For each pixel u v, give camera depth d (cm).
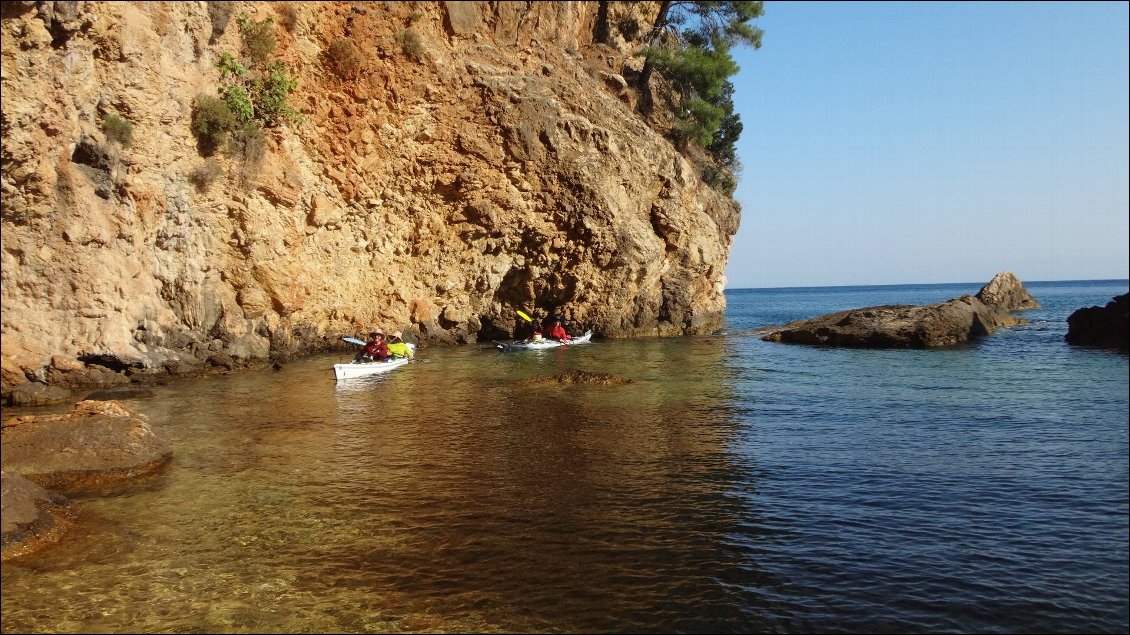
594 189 3091
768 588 610
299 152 2403
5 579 629
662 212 3438
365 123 2609
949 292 18200
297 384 1797
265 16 2319
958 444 1109
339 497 855
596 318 3362
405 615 565
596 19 4225
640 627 546
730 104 4366
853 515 787
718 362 2311
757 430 1234
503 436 1190
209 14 2077
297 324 2428
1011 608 572
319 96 2491
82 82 1656
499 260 3075
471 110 2889
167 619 561
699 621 555
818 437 1175
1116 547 682
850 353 2577
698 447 1108
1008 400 1505
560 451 1084
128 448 959
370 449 1097
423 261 2914
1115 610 564
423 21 2803
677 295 3612
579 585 616
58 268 1645
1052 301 7094
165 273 1955
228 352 2142
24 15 1481
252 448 1102
